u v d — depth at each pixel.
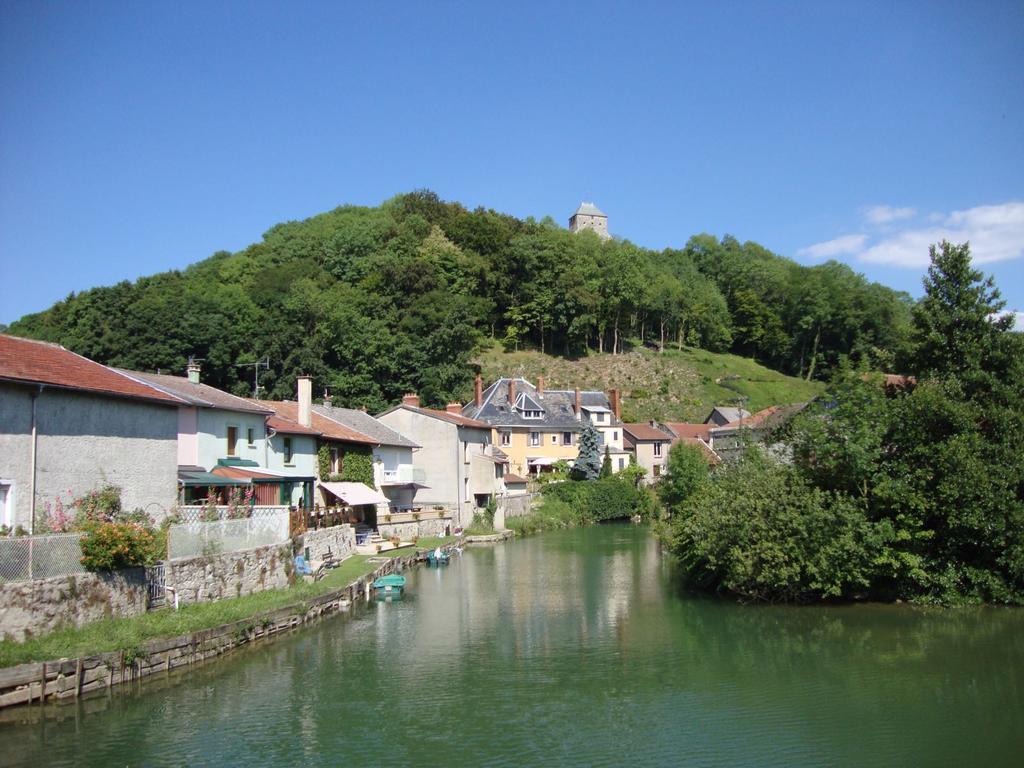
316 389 81.81
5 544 17.58
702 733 17.61
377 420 58.28
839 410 31.39
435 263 118.12
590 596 34.06
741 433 46.34
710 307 138.62
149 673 19.64
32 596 17.94
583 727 18.00
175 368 77.38
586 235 148.38
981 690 20.33
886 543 29.78
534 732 17.70
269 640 24.62
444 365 91.88
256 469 35.97
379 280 106.44
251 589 26.59
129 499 26.77
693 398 111.25
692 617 29.48
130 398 26.64
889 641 25.30
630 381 113.81
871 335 128.00
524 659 23.70
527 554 49.03
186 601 23.03
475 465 62.50
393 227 128.12
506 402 83.75
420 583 37.75
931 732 17.56
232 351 81.62
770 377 125.25
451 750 16.59
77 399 24.69
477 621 29.00
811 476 31.53
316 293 93.94
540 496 72.50
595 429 80.56
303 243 126.50
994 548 29.55
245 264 118.50
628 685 21.09
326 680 21.34
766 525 30.09
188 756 16.05
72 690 17.64
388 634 26.80
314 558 33.97
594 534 62.03
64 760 15.60
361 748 16.64
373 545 42.31
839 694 20.22
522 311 121.44
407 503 57.91
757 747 16.83
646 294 129.62
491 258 126.06
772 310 138.50
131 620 20.48
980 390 31.66
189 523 24.67
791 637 26.11
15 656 17.00
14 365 23.25
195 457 32.34
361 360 86.62
